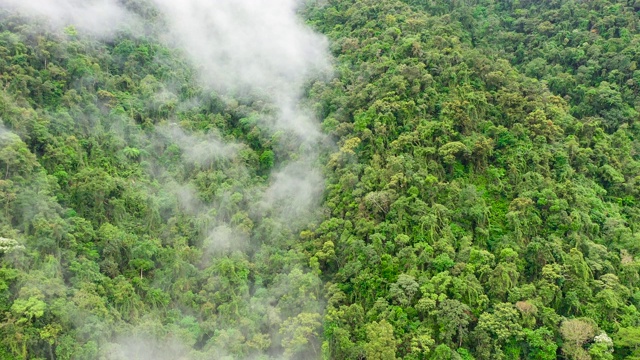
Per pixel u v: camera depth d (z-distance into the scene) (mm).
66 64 79125
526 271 56031
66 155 67062
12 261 52062
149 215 67625
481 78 78750
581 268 53875
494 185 64812
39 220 56500
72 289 53906
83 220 61719
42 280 51781
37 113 69750
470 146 66938
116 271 60156
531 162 65688
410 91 75312
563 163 66000
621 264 56062
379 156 68438
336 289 57875
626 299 53250
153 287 60812
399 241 58250
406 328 51562
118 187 68375
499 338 48594
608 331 50750
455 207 61969
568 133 71688
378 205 62469
